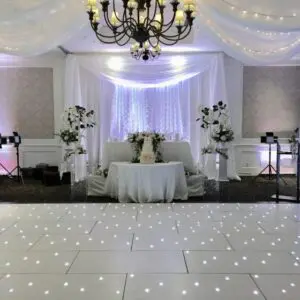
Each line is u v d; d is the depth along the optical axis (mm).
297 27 3643
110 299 2477
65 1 3947
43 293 2562
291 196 5836
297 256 3240
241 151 8375
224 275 2852
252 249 3424
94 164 8062
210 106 8094
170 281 2748
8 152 8445
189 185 5980
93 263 3100
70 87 7973
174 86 8266
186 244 3568
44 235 3865
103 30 6277
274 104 8336
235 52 4996
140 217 4582
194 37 6664
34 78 8266
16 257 3244
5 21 3771
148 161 5672
